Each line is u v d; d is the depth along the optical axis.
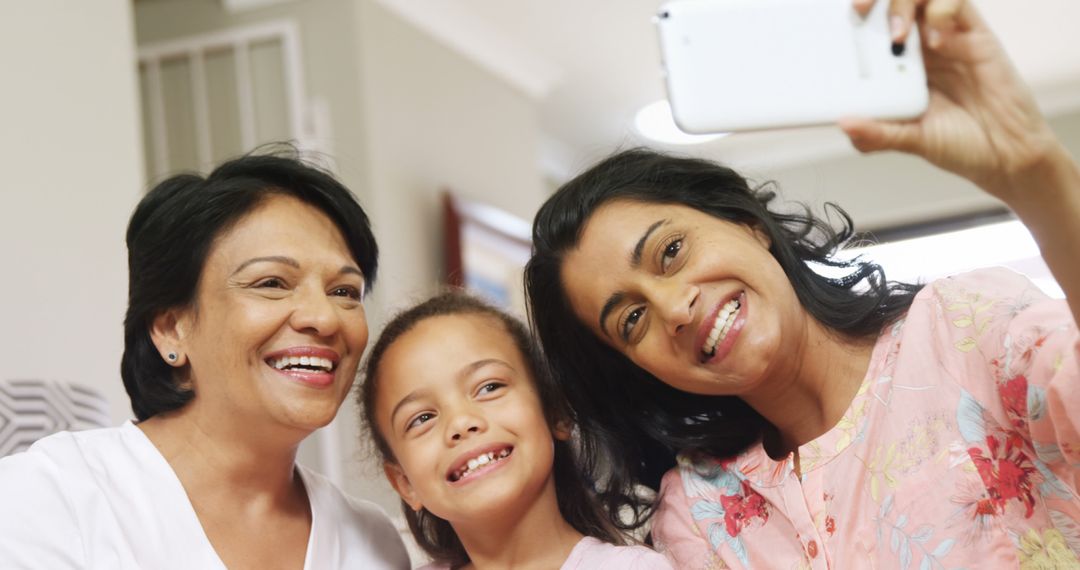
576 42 4.47
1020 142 0.90
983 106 0.91
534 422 1.52
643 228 1.40
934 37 0.90
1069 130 5.32
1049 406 1.10
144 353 1.45
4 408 1.78
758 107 0.96
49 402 1.85
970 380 1.25
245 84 3.74
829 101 0.96
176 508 1.35
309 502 1.51
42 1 2.42
